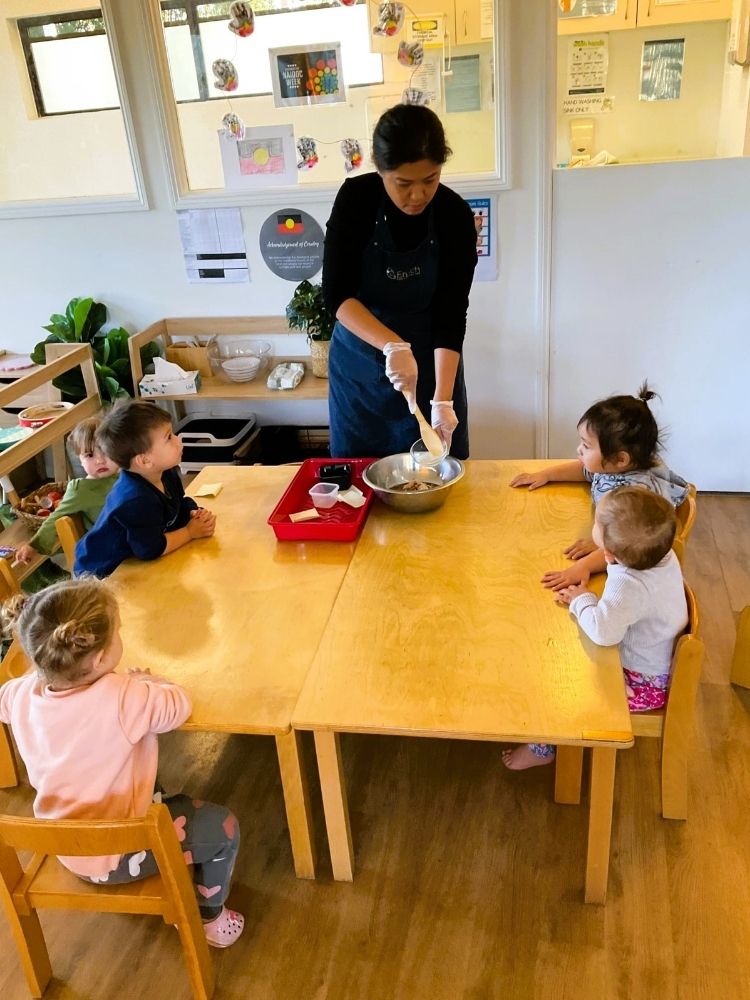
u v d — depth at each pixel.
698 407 3.18
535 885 1.70
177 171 3.16
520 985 1.51
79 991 1.57
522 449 3.40
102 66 3.18
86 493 2.29
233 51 3.03
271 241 3.23
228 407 3.62
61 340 3.39
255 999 1.52
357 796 1.95
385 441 2.42
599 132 3.80
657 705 1.71
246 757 2.11
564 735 1.33
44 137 3.34
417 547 1.89
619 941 1.58
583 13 3.49
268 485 2.29
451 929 1.62
